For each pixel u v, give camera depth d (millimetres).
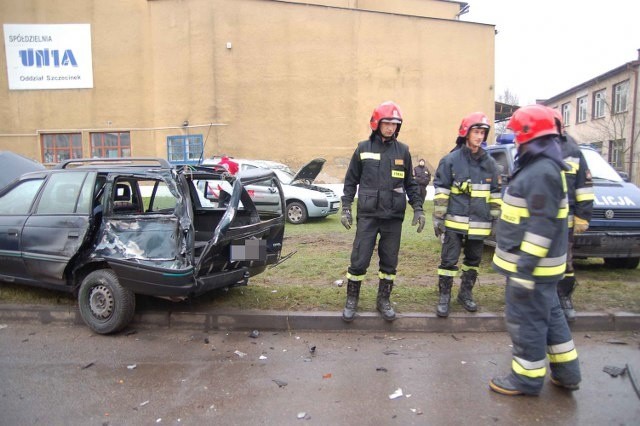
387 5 23922
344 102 18609
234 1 17688
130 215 4711
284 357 4234
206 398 3490
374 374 3883
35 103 18953
